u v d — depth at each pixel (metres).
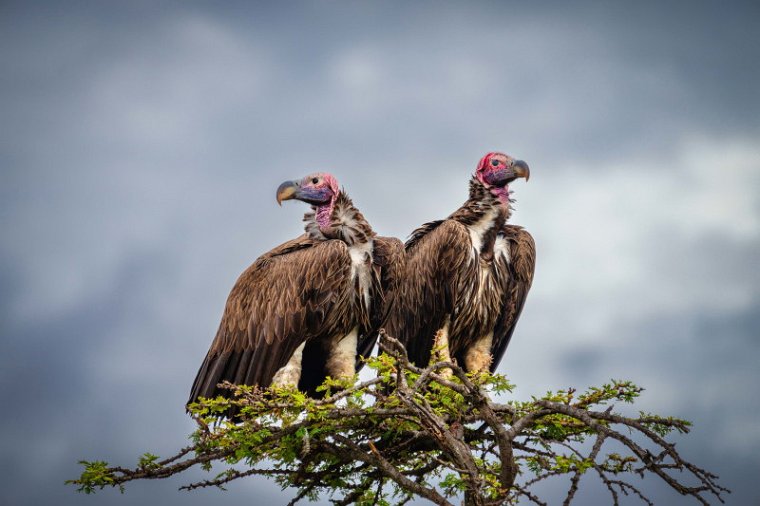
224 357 13.85
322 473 11.41
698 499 9.95
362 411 10.60
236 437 10.45
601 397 11.14
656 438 10.24
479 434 12.03
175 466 10.62
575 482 9.84
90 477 10.37
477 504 9.73
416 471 11.61
